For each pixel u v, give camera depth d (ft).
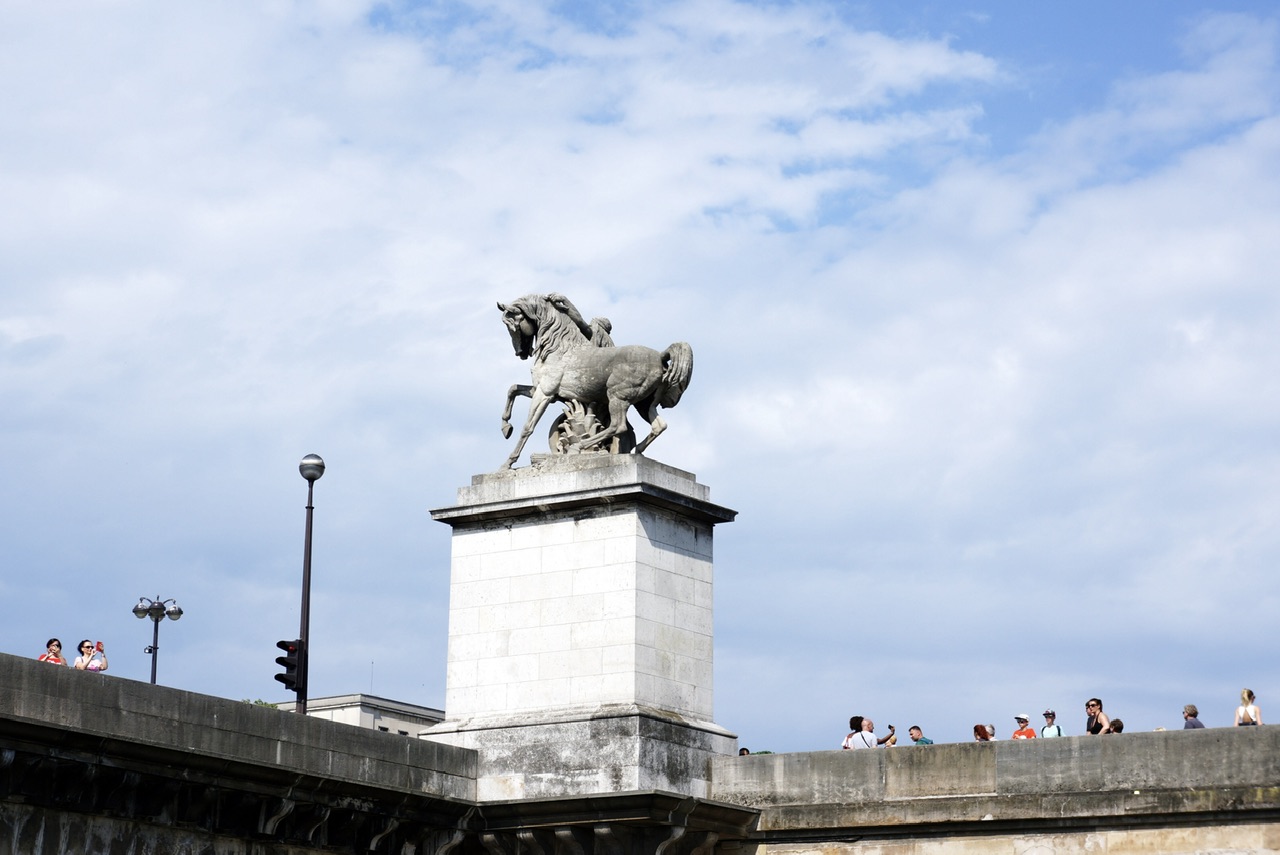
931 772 152.25
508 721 159.12
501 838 156.35
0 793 120.88
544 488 163.02
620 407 166.40
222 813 135.85
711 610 165.78
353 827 146.72
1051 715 159.53
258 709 138.10
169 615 252.21
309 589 209.87
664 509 161.99
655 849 152.46
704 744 160.15
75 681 124.88
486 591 164.55
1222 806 140.97
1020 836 148.36
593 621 158.51
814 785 156.25
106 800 127.13
